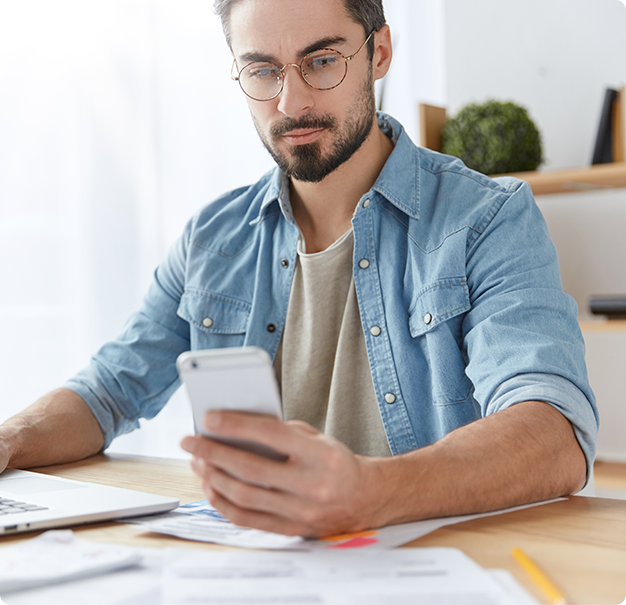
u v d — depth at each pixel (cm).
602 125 180
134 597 46
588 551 56
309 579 48
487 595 45
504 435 72
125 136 220
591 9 197
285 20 99
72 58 213
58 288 211
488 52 214
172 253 132
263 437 53
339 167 112
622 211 191
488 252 100
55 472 97
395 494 61
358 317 112
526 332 87
